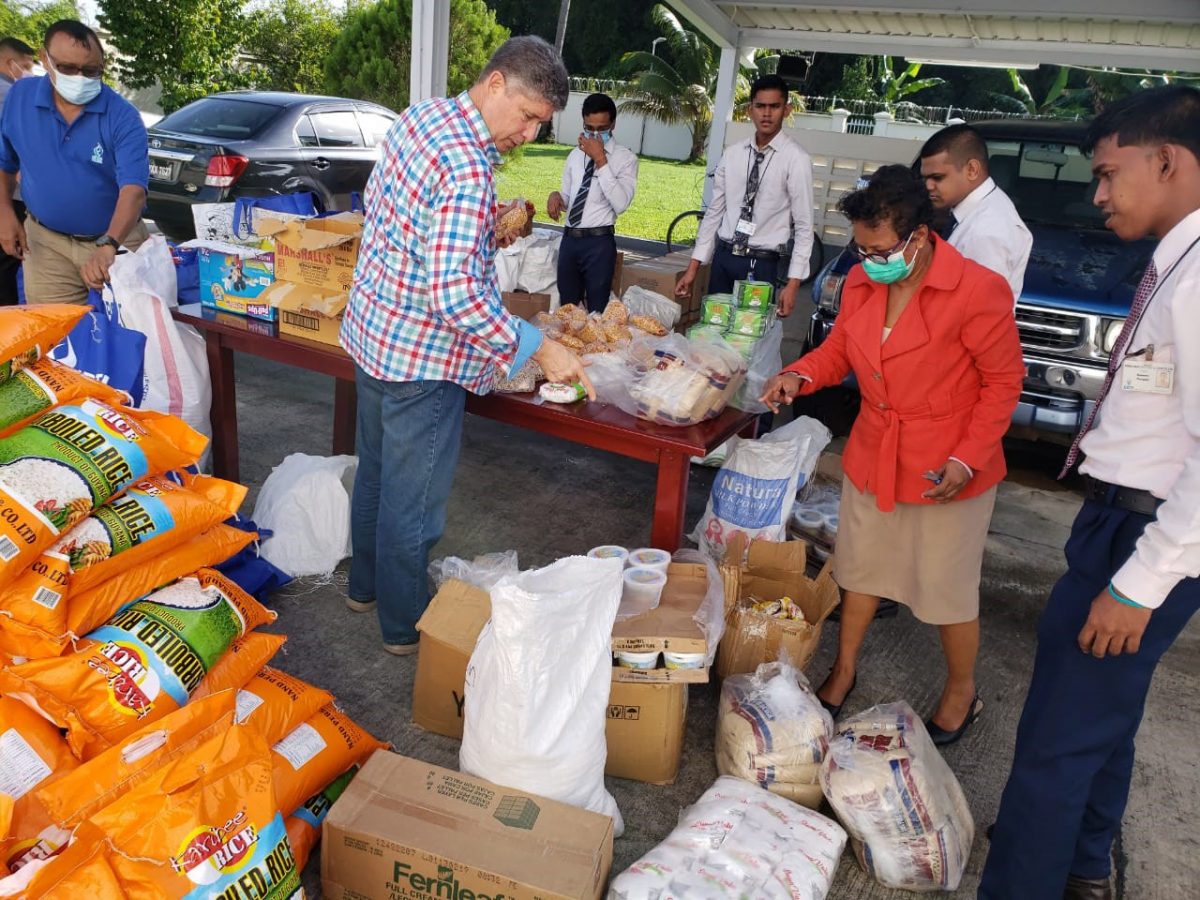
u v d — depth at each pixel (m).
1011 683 2.97
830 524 3.45
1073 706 1.75
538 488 4.15
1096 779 1.94
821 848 1.92
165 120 7.57
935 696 2.87
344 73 15.04
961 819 2.13
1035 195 5.52
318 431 4.52
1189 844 2.32
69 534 1.82
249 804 1.50
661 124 24.53
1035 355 4.29
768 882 1.79
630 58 22.44
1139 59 6.50
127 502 1.93
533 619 1.87
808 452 3.49
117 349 3.06
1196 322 1.48
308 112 7.57
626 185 5.09
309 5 16.78
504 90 2.25
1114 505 1.67
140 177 3.52
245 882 1.46
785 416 5.28
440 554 3.48
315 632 2.88
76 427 1.88
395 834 1.79
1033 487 4.61
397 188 2.32
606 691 2.03
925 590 2.38
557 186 16.23
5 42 4.89
